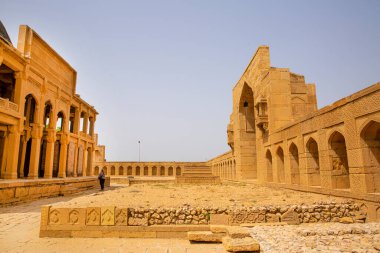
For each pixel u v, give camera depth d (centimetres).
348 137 1067
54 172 2955
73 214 892
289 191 1541
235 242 702
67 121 2961
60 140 2902
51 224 885
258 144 2203
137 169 5419
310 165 1420
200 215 921
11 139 1966
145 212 911
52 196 2064
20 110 2027
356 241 694
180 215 916
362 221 962
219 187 1966
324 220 970
